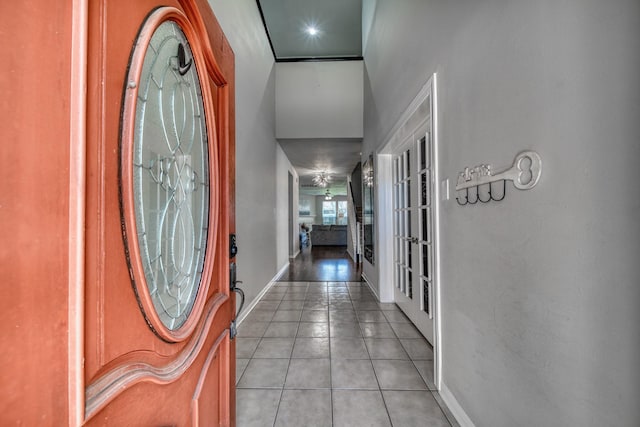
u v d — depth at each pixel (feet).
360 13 14.69
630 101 2.12
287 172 21.15
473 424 4.35
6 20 1.16
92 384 1.56
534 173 3.01
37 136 1.28
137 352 1.98
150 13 2.13
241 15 9.59
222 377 3.66
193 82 3.04
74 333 1.43
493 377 3.82
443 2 5.15
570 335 2.63
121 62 1.80
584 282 2.48
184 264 2.87
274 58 15.55
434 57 5.55
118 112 1.79
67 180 1.42
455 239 4.84
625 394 2.18
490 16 3.76
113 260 1.76
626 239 2.16
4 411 1.15
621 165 2.18
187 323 2.77
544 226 2.90
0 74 1.14
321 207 52.60
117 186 1.80
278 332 8.59
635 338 2.12
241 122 9.54
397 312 10.30
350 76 15.92
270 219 14.26
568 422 2.65
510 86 3.37
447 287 5.20
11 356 1.18
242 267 9.56
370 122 13.17
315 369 6.52
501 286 3.61
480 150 4.02
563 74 2.65
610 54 2.25
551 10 2.77
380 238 11.60
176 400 2.47
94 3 1.57
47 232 1.33
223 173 3.79
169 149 2.60
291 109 15.90
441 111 5.26
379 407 5.25
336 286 14.25
